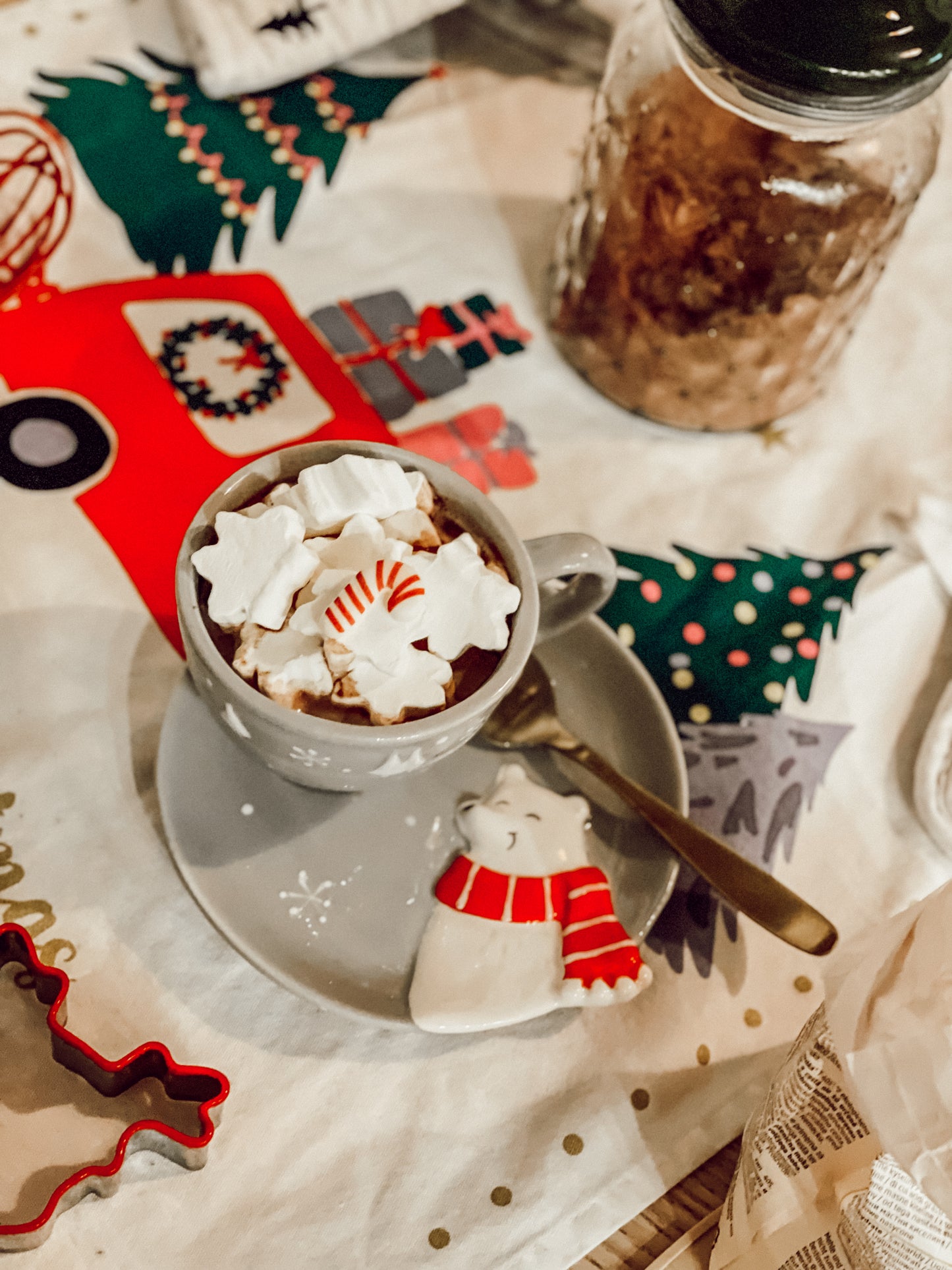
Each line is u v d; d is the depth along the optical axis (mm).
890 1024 270
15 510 415
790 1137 303
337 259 490
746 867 362
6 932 327
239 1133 341
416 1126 348
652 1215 346
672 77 429
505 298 498
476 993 341
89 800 378
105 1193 324
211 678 315
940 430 496
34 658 394
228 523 325
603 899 351
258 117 510
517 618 328
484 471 457
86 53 501
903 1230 275
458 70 543
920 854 410
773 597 448
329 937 348
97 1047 346
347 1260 331
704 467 474
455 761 384
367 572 310
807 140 407
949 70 381
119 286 464
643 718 392
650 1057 365
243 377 456
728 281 418
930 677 442
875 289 494
